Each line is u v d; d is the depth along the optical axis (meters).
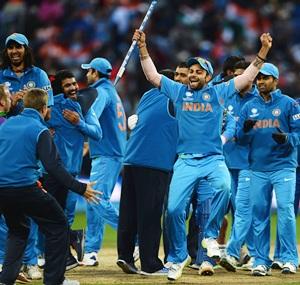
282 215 39.19
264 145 39.16
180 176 36.56
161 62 89.62
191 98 36.62
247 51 96.19
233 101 41.81
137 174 38.59
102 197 42.59
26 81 38.44
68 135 39.66
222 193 36.41
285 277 38.12
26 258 37.72
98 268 41.41
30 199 32.38
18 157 32.25
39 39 94.25
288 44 98.44
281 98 39.22
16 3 95.81
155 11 95.62
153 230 38.56
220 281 36.59
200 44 95.56
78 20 95.94
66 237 32.97
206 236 36.66
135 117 38.97
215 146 36.72
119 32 93.38
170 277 36.47
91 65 43.03
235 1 102.00
